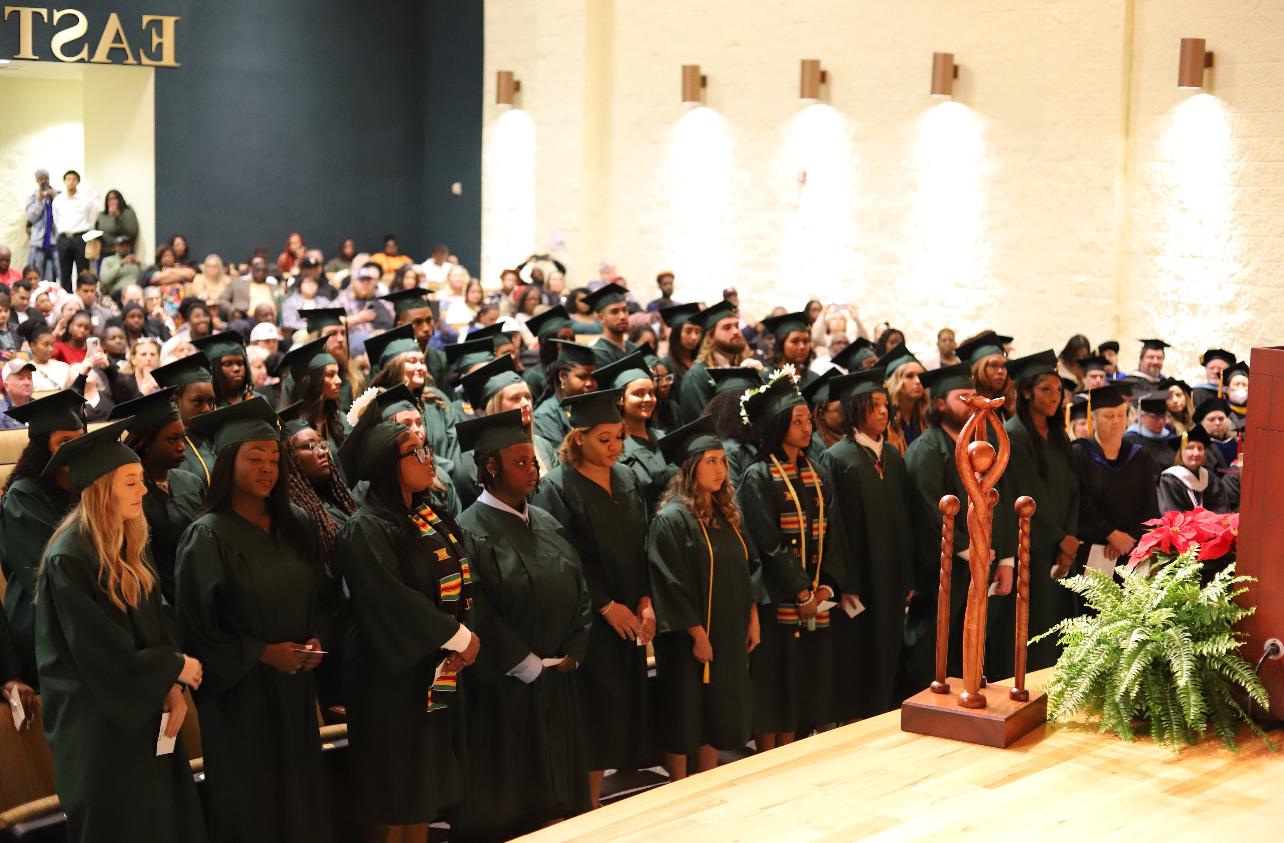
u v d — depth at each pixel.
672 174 15.80
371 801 4.35
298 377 5.99
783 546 5.55
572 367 6.64
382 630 4.22
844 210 14.36
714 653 5.18
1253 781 2.96
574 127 16.42
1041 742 3.19
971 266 13.41
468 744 4.64
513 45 17.06
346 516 5.01
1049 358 6.23
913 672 6.37
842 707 6.06
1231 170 11.74
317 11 18.36
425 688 4.33
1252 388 3.30
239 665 4.07
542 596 4.58
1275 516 3.27
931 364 11.83
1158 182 12.20
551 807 4.70
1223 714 3.23
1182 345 12.12
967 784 2.92
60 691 3.81
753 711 5.59
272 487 4.22
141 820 3.84
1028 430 6.25
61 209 17.42
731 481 5.93
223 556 4.11
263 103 18.20
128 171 18.11
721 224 15.41
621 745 5.21
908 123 13.79
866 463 6.00
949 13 13.41
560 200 16.66
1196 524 3.57
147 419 4.59
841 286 14.45
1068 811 2.78
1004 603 6.22
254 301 15.32
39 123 21.34
